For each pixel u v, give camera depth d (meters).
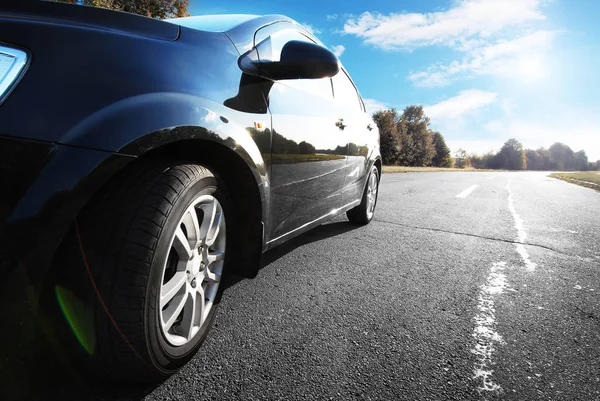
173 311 1.29
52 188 0.91
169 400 1.18
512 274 2.61
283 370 1.37
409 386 1.32
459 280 2.44
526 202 7.25
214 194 1.44
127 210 1.10
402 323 1.80
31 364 1.21
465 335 1.71
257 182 1.63
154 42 1.34
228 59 1.63
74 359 1.17
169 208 1.15
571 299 2.20
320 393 1.25
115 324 1.06
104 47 1.15
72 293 1.05
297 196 2.14
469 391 1.31
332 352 1.51
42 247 0.90
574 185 15.20
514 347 1.62
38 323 1.07
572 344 1.67
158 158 1.26
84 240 1.05
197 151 1.47
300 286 2.20
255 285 2.19
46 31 1.06
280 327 1.70
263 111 1.73
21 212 0.87
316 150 2.29
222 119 1.41
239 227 1.74
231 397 1.21
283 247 3.04
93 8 1.28
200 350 1.48
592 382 1.39
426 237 3.60
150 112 1.12
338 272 2.48
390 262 2.75
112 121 1.03
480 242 3.51
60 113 0.96
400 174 16.53
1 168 0.86
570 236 4.01
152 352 1.14
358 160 3.26
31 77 0.96
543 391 1.33
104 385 1.22
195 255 1.37
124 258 1.06
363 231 3.74
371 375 1.37
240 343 1.55
